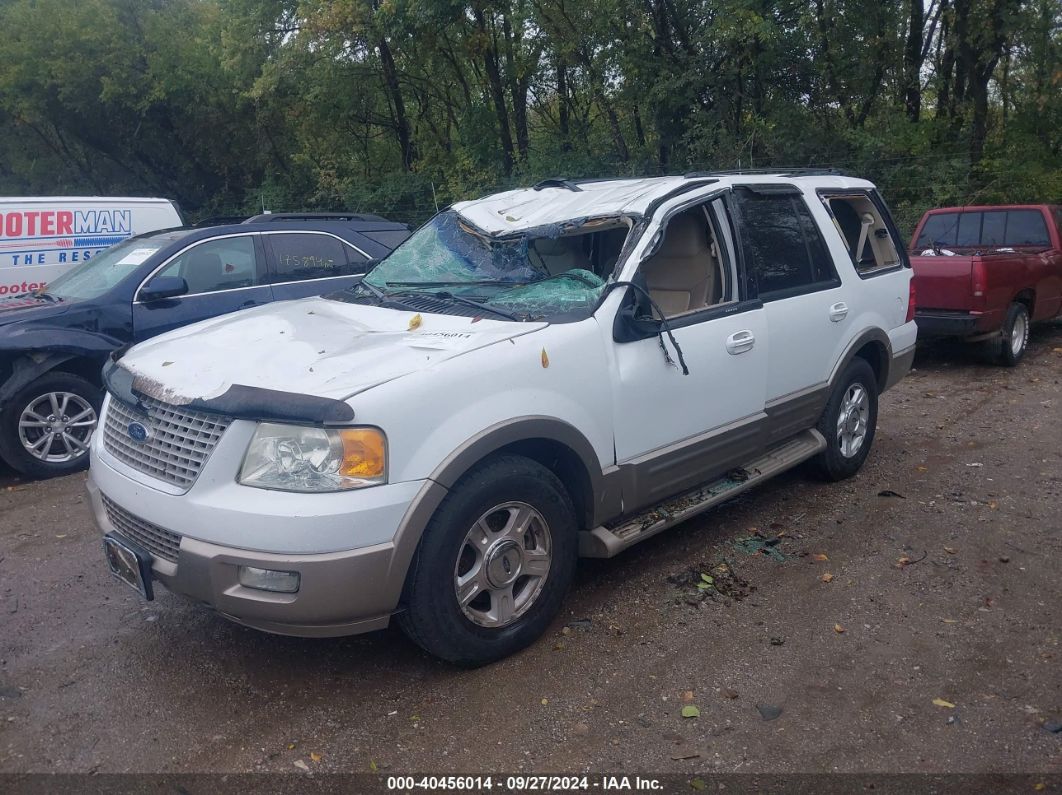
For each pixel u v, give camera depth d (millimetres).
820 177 5812
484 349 3586
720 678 3594
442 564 3404
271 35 19281
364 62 19094
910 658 3713
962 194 14070
